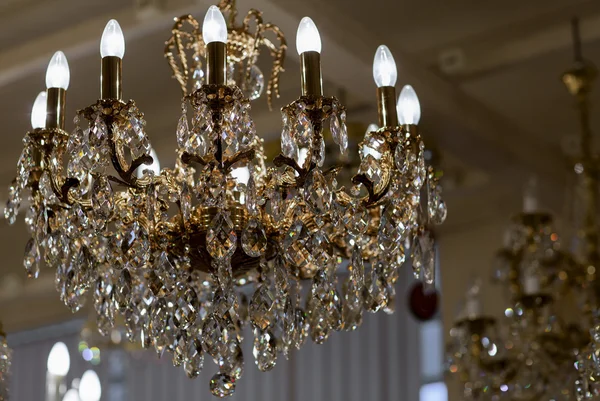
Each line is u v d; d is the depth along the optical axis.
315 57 2.04
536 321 3.73
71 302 2.20
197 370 2.14
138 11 3.54
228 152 2.07
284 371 6.73
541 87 4.83
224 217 1.98
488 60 4.25
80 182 2.08
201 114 1.95
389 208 2.13
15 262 7.31
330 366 6.55
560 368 3.66
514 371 3.76
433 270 2.32
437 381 6.19
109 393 7.47
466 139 4.48
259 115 4.76
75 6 4.03
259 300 2.12
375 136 2.17
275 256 2.28
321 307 2.34
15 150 5.48
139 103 4.89
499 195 5.38
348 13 4.23
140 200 2.07
